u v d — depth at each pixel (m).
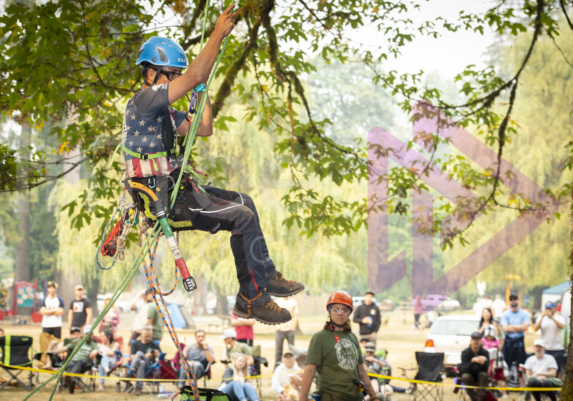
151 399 11.64
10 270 64.50
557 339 12.34
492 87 10.27
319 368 5.57
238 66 7.81
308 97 28.62
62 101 7.80
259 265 3.48
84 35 7.36
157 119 3.23
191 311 43.19
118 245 3.42
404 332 28.38
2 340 12.65
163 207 3.19
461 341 14.02
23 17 6.80
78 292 15.32
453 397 12.48
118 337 14.55
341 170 10.02
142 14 8.17
